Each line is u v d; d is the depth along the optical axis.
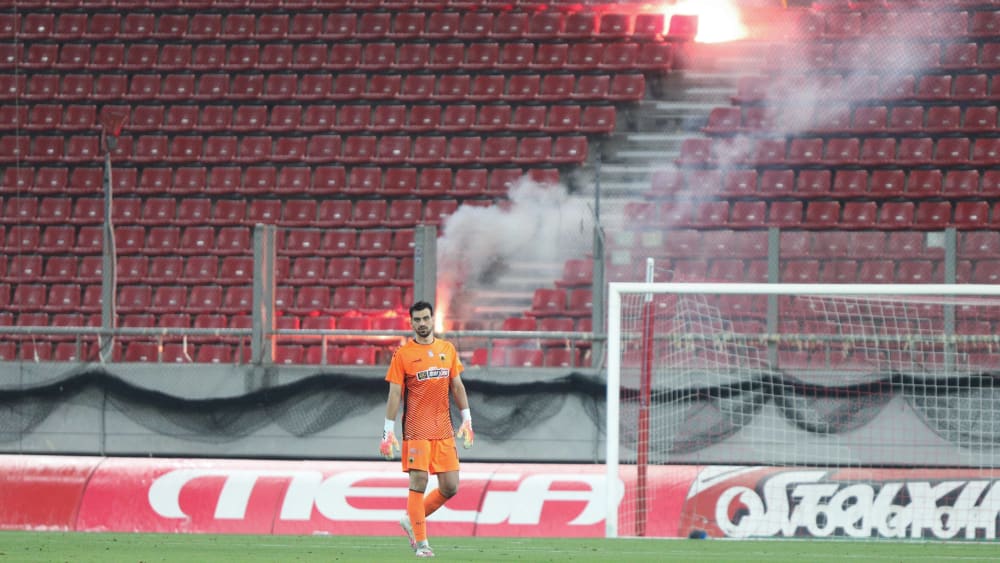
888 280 57.47
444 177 70.50
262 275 46.56
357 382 46.44
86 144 73.62
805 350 43.72
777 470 40.41
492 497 40.41
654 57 75.62
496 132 73.12
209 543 33.56
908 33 73.38
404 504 40.31
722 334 44.22
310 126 73.75
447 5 78.12
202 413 46.91
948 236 43.56
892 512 39.53
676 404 44.47
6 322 62.91
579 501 40.22
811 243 59.53
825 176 67.50
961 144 68.00
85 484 41.56
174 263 65.88
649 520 40.31
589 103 74.31
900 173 67.00
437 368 26.66
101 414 47.22
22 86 76.19
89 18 78.31
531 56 75.88
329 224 67.62
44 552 28.95
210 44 77.44
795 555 30.70
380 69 75.88
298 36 77.00
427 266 43.69
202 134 74.06
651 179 70.25
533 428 45.53
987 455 42.41
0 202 70.31
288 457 46.62
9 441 47.28
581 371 45.44
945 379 42.78
